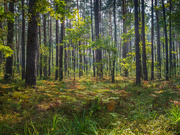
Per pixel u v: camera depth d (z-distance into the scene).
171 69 15.54
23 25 13.88
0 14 5.75
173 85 9.65
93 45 15.13
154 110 4.79
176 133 3.14
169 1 15.50
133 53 16.14
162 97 6.64
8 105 4.75
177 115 3.74
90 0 27.81
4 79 10.92
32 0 7.38
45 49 18.20
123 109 4.99
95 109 4.81
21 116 4.12
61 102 5.06
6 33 9.08
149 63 18.22
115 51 14.70
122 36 18.55
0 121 3.60
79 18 12.92
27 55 7.78
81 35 13.97
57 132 2.98
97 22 20.64
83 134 3.08
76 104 5.23
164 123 3.60
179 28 16.12
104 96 5.58
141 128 3.45
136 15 12.17
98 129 3.38
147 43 17.59
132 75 17.77
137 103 5.83
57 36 18.31
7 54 9.12
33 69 7.82
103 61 15.48
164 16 15.02
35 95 6.16
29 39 7.74
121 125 3.55
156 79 17.47
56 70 16.91
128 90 8.92
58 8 4.82
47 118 4.04
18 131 3.21
